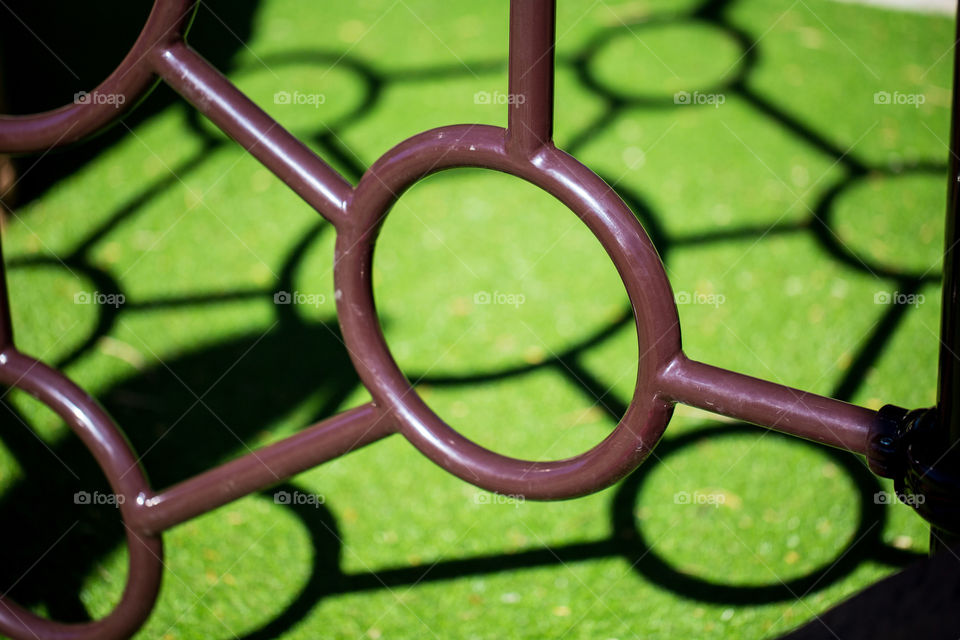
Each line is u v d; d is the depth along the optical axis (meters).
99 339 1.91
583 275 2.06
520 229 2.18
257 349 1.90
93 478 1.66
